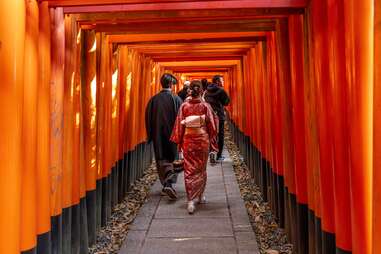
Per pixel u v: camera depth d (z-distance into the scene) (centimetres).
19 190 198
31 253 225
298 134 318
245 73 711
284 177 371
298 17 312
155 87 825
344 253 208
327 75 233
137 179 671
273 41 409
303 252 321
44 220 252
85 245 354
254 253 357
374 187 161
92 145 377
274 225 426
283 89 356
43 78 252
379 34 154
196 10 316
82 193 352
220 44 584
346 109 203
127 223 448
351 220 196
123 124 546
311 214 287
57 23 282
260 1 286
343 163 206
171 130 544
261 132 528
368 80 178
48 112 256
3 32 188
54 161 280
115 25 385
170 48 599
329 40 217
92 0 259
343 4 199
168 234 410
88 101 371
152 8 295
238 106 945
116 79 488
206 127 493
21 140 200
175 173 552
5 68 189
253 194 563
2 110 189
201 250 367
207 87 818
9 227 192
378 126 158
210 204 518
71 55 313
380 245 158
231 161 841
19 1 194
